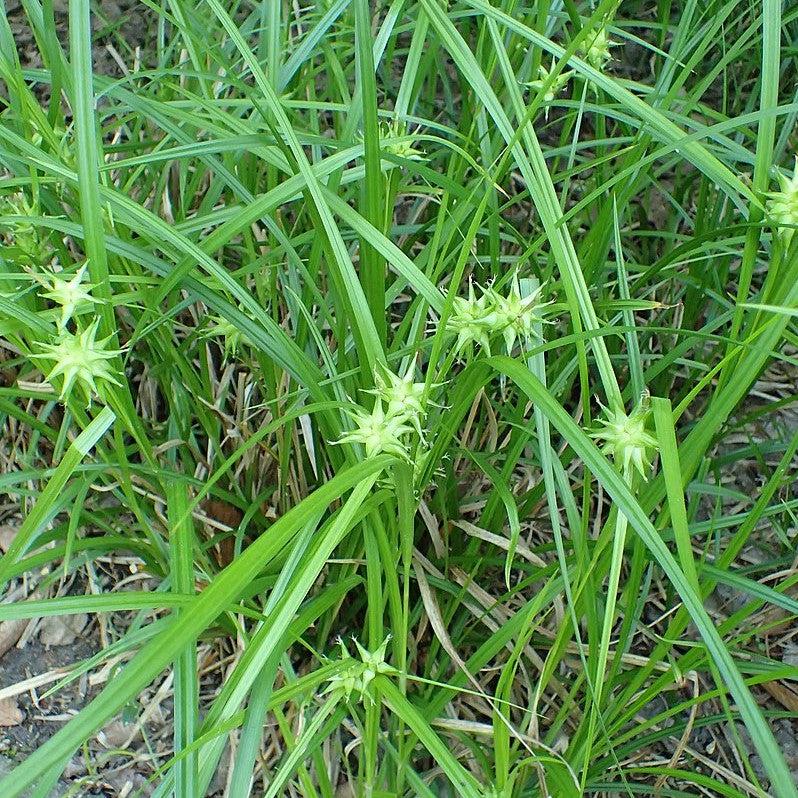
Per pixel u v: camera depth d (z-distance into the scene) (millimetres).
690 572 238
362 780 384
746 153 401
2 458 522
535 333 295
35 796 239
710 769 447
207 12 527
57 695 464
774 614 487
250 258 439
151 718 459
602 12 254
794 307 265
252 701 247
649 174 511
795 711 433
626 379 538
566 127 470
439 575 434
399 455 275
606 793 422
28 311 286
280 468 453
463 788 264
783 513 517
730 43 598
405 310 576
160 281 342
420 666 457
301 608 420
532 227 587
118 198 307
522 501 478
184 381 464
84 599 263
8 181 343
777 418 560
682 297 565
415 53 400
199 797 259
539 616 452
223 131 368
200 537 483
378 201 318
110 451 440
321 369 444
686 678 454
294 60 405
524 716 417
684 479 302
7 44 365
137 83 543
